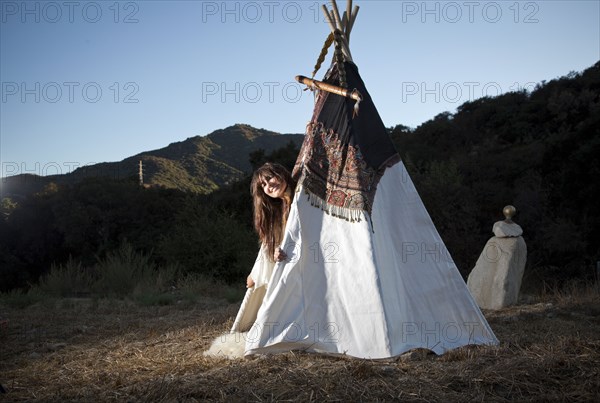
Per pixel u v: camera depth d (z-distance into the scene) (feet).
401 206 16.29
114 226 82.64
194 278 41.65
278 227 16.44
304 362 13.39
